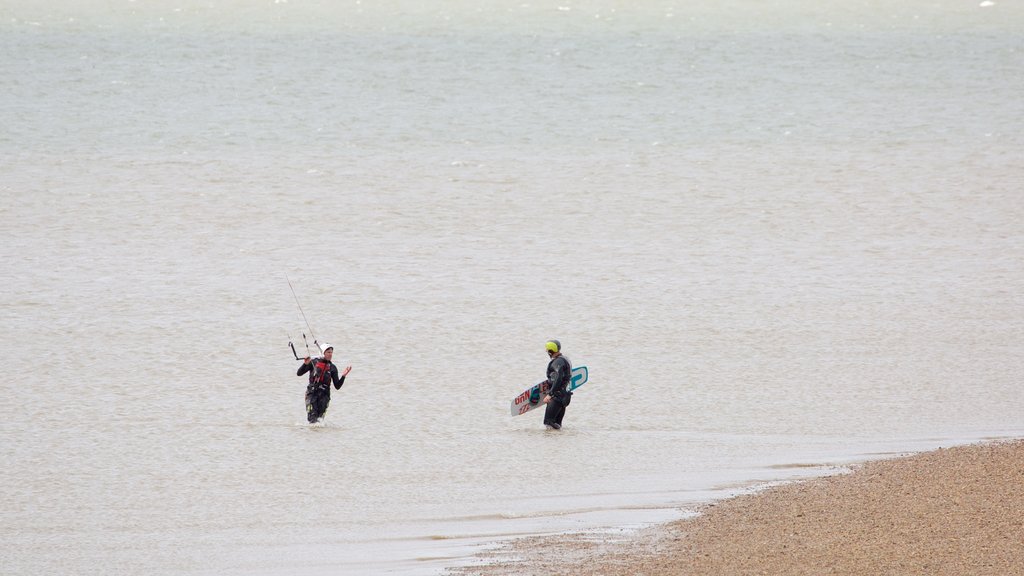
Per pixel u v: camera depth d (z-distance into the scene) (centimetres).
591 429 8362
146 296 12381
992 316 11700
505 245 14888
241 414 8744
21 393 9212
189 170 19600
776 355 10388
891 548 5434
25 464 7538
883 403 8938
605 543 5934
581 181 19000
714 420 8538
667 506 6606
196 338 10900
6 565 5816
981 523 5738
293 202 17300
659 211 16938
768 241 15188
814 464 7394
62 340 10781
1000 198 17650
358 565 5741
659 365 10094
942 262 14050
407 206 17125
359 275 13325
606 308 12006
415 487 7088
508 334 11062
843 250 14700
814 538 5694
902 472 6925
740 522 6134
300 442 8050
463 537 6159
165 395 9206
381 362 10175
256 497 6919
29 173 19038
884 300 12344
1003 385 9412
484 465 7531
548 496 6881
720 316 11706
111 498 6888
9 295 12331
